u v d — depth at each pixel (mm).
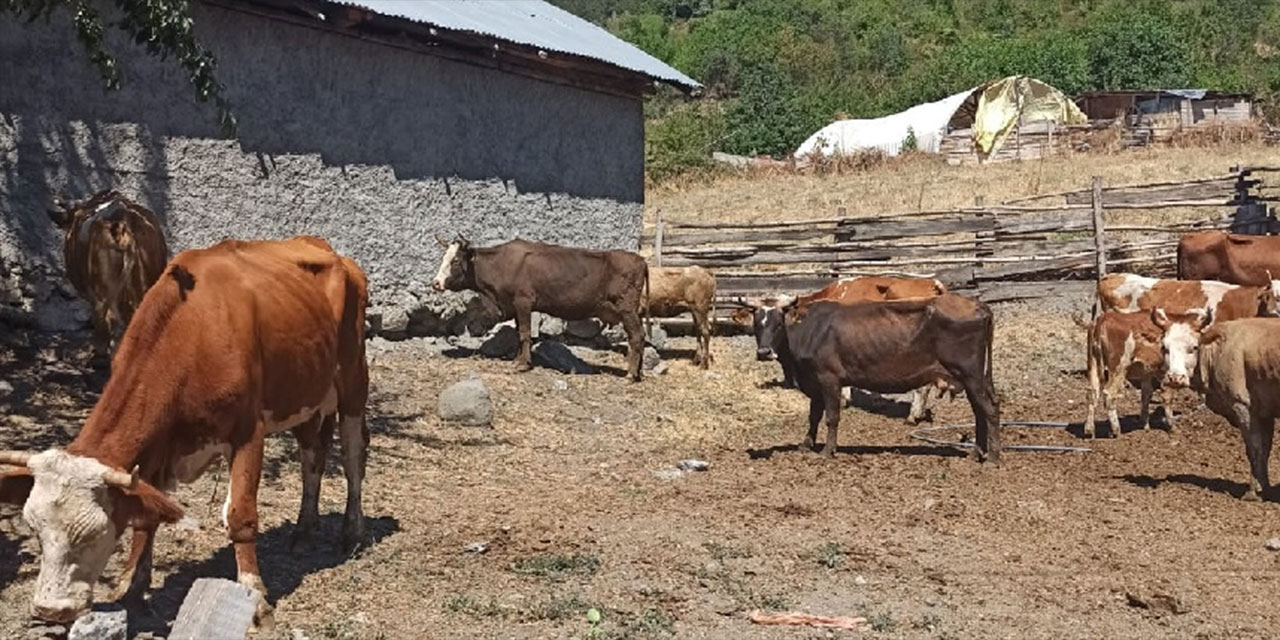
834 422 12281
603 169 18453
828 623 7512
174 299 6613
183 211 13188
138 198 12867
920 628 7523
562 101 17703
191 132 13273
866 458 12227
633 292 15758
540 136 17375
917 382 12062
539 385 14891
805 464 11906
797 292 20109
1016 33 81688
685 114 54125
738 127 53375
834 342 12188
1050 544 9289
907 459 12188
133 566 6996
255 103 13789
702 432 13883
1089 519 9984
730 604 7809
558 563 8383
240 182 13680
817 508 10125
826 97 64062
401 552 8523
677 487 10836
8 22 11930
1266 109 50969
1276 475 11766
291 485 9930
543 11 20531
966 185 33500
